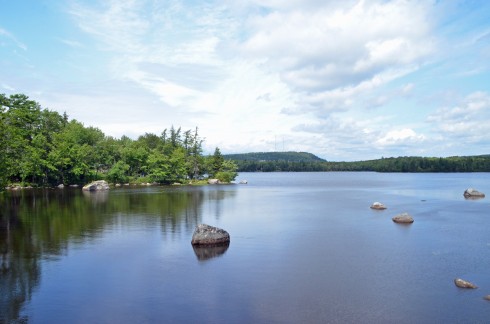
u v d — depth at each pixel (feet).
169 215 154.51
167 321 54.13
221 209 177.58
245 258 86.89
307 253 91.35
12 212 160.97
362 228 125.29
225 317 55.31
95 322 53.93
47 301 61.52
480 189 315.58
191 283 69.77
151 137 527.81
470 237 110.01
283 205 196.95
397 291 65.36
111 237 109.29
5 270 77.61
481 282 70.08
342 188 355.15
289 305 59.47
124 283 69.87
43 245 99.35
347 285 68.49
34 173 307.99
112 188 330.13
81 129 376.27
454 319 54.54
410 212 165.48
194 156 479.82
